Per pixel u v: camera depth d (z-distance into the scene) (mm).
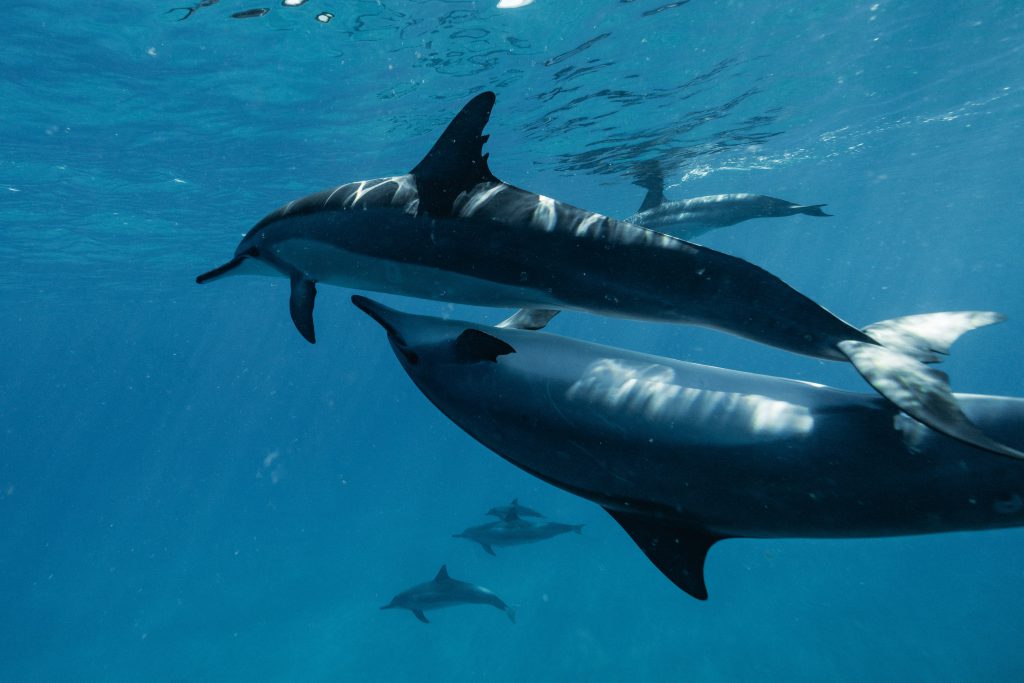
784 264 52625
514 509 14609
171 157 14852
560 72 12930
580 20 11031
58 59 10391
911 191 29938
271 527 44500
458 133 3566
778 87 15547
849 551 23281
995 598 18625
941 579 20469
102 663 23719
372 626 22828
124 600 31281
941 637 16906
